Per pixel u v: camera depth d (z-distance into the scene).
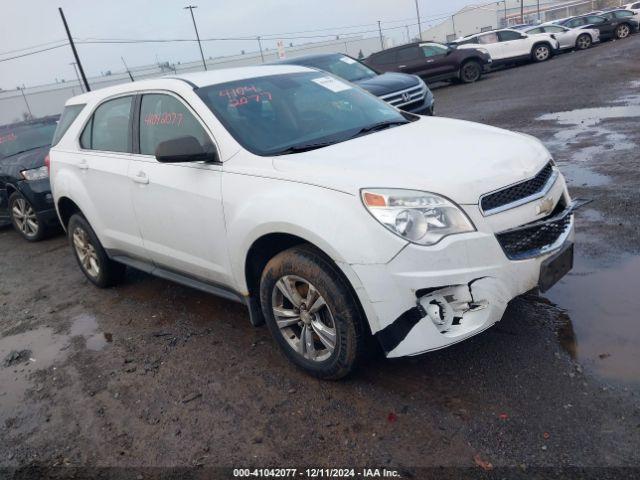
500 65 24.08
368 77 10.69
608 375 2.97
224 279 3.77
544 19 66.44
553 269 3.09
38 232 7.78
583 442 2.57
